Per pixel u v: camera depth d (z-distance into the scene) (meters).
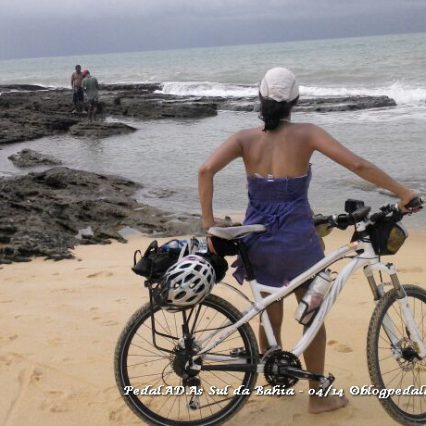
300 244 3.02
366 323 4.55
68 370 3.94
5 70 121.44
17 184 10.41
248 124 20.28
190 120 22.62
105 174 13.08
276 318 3.32
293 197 3.03
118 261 6.77
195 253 2.98
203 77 48.19
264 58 73.31
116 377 3.18
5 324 4.73
